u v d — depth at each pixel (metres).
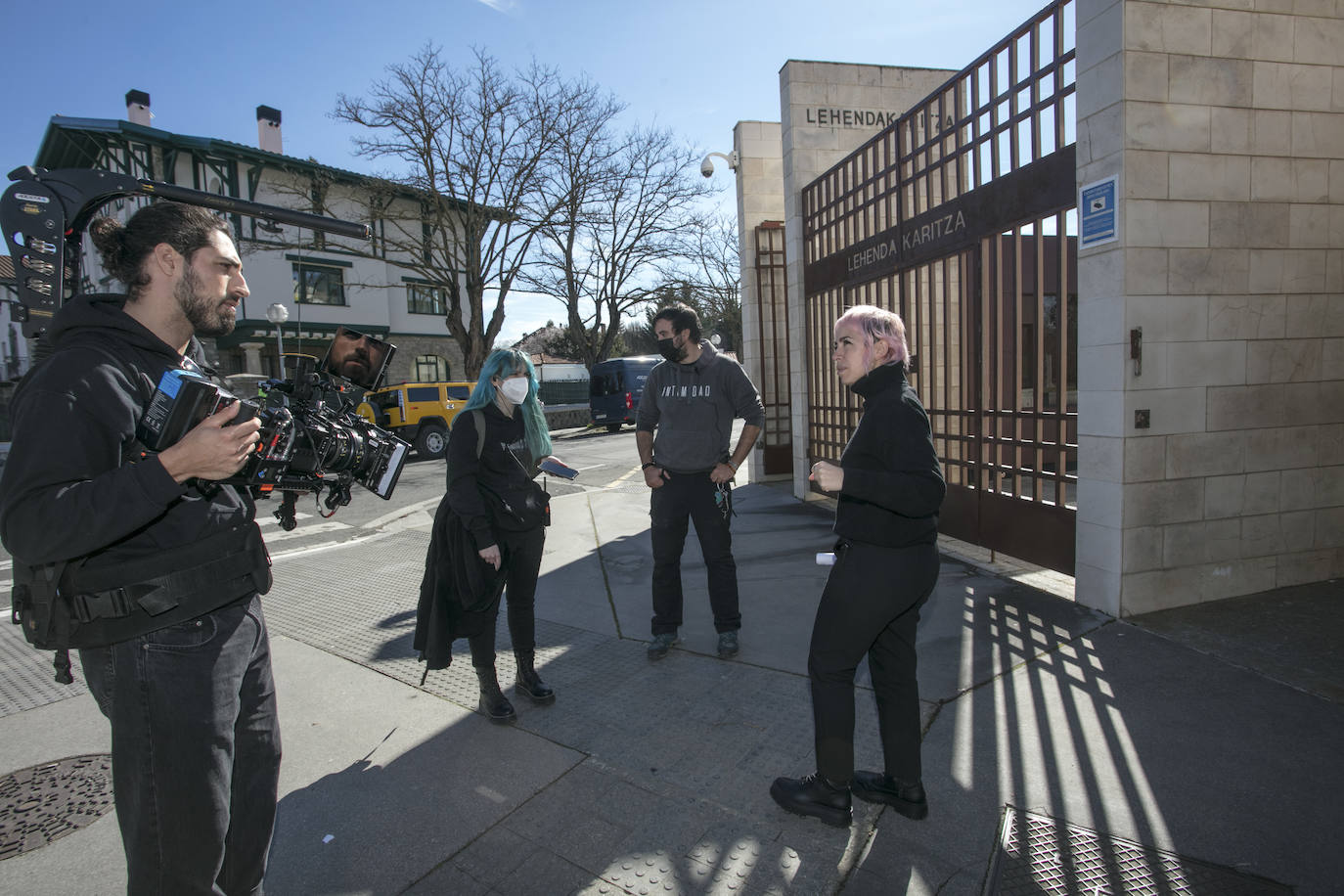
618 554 6.08
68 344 1.54
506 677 3.65
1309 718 2.89
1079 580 4.25
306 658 3.98
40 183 1.80
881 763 2.77
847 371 2.37
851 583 2.31
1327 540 4.31
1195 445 4.00
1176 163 3.86
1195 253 3.92
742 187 9.60
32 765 2.95
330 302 25.62
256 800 1.78
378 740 3.06
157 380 1.61
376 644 4.18
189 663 1.56
